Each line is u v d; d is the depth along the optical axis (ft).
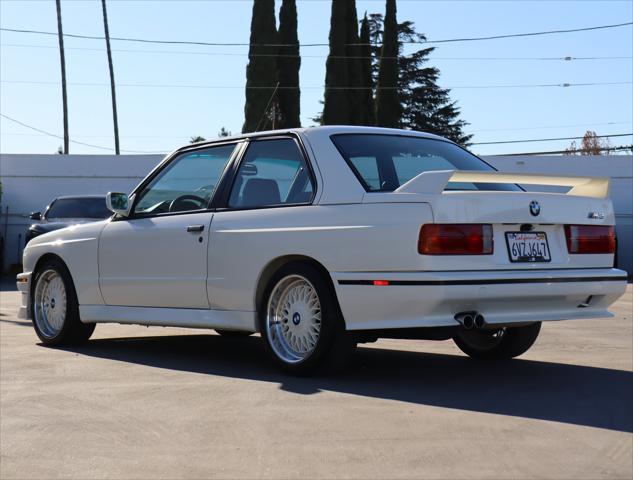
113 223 24.90
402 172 20.18
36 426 15.85
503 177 18.84
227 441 14.62
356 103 159.43
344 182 19.56
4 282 73.15
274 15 142.31
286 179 20.85
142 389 19.02
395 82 161.17
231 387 19.11
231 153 22.61
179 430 15.38
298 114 153.89
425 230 17.95
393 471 12.88
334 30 152.76
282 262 20.61
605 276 20.06
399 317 18.38
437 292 17.80
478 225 18.26
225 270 21.44
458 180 18.38
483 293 18.15
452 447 14.12
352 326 19.07
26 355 24.39
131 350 25.43
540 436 14.82
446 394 18.29
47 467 13.38
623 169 94.02
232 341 27.78
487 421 15.85
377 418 16.08
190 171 23.47
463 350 23.73
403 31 198.59
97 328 32.22
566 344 27.02
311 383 19.49
